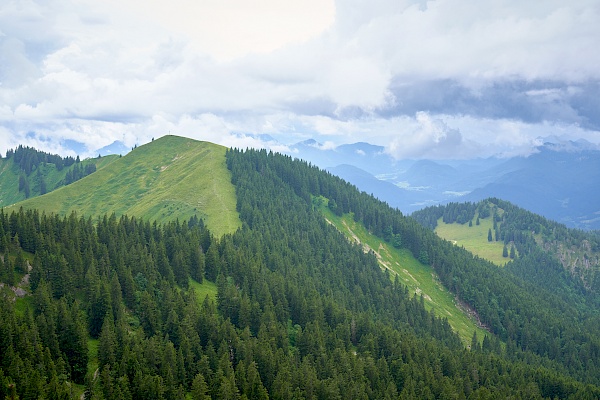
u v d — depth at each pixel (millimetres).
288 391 129750
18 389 106375
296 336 160500
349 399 138000
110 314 139500
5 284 138875
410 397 144250
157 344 132125
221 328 146750
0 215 161500
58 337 125062
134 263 168375
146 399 117938
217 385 127625
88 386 115375
